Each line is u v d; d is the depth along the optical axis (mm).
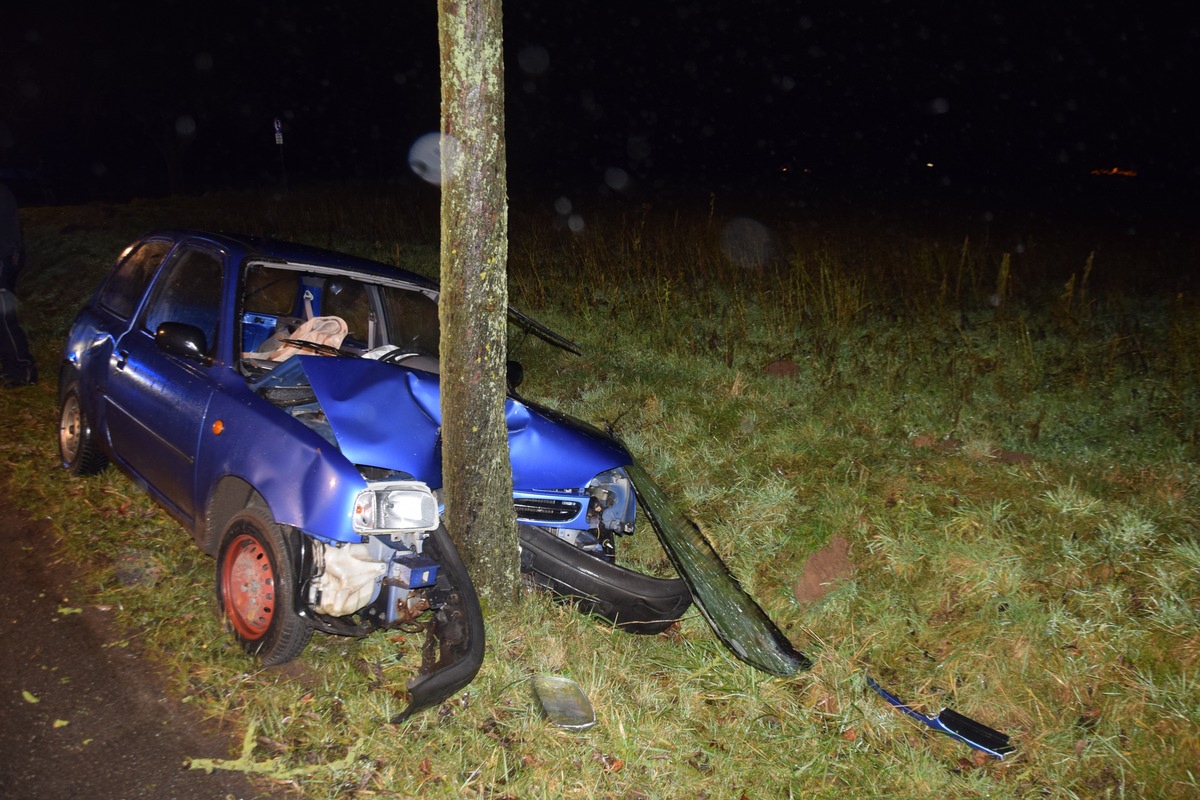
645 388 6895
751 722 3838
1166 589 4355
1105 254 12453
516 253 11086
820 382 6902
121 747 3158
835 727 3902
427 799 3088
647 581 4152
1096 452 5660
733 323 8250
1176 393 6238
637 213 17109
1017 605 4410
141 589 4148
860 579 4789
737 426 6277
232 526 3734
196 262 4742
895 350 7348
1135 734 3859
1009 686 4172
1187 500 5082
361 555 3504
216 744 3229
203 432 3934
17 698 3350
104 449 4918
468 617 3488
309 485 3439
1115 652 4156
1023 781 3725
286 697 3465
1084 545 4734
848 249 11969
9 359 6887
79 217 14820
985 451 5754
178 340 4051
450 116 3604
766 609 4723
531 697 3648
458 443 3789
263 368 4539
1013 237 14641
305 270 4699
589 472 4289
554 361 7715
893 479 5453
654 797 3297
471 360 3727
